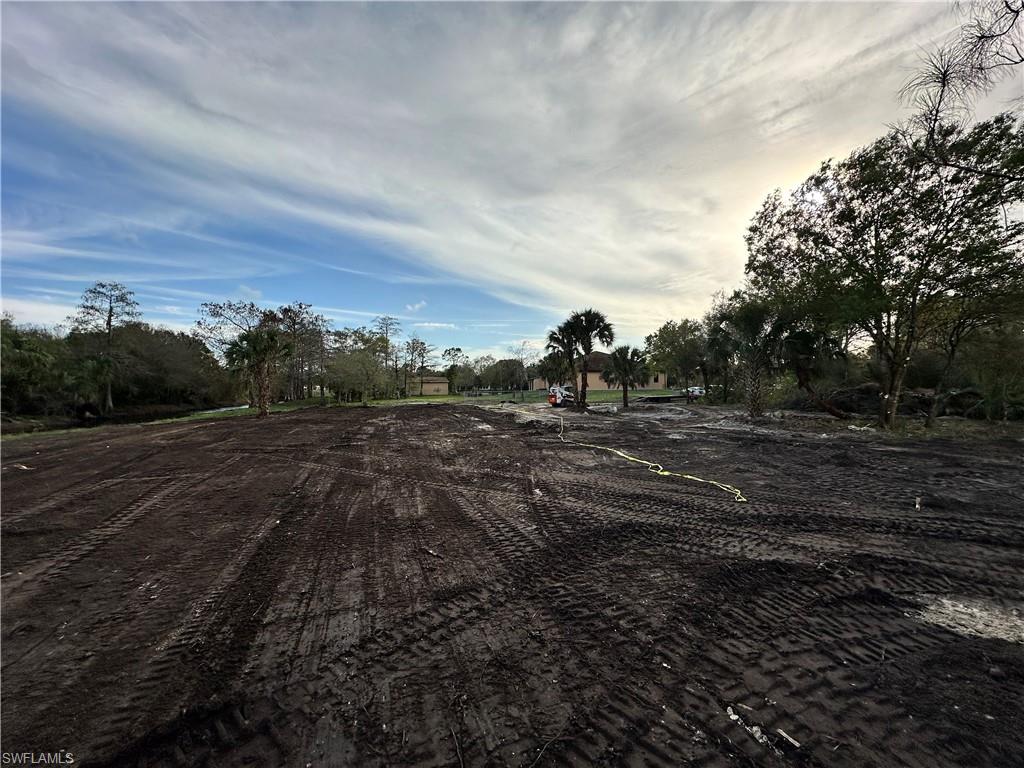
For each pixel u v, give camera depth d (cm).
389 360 5153
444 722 187
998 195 1030
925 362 1848
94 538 427
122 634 261
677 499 555
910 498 544
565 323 2395
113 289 3253
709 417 1838
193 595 310
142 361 3400
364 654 238
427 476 705
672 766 163
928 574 333
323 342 3900
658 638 250
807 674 217
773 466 756
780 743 174
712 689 206
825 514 486
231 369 2322
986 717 186
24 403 2631
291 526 460
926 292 1258
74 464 837
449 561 366
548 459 853
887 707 194
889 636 252
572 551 384
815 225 1439
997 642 245
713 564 354
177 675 222
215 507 532
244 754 171
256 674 222
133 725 187
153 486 644
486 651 239
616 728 183
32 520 485
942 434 1174
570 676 217
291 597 305
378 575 340
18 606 297
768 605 288
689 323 3784
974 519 462
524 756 169
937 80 526
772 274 1619
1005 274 1137
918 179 1175
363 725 186
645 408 2478
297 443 1095
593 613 279
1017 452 875
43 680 219
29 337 2783
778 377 2114
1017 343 1367
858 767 161
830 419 1689
